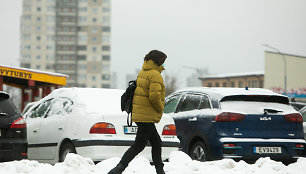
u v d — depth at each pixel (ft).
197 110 79.05
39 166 57.77
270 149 73.20
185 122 80.38
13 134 62.59
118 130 66.49
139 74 51.88
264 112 74.38
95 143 64.69
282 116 75.20
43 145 74.90
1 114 62.18
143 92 50.83
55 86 166.09
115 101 71.92
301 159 66.28
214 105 75.20
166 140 69.97
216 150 72.38
